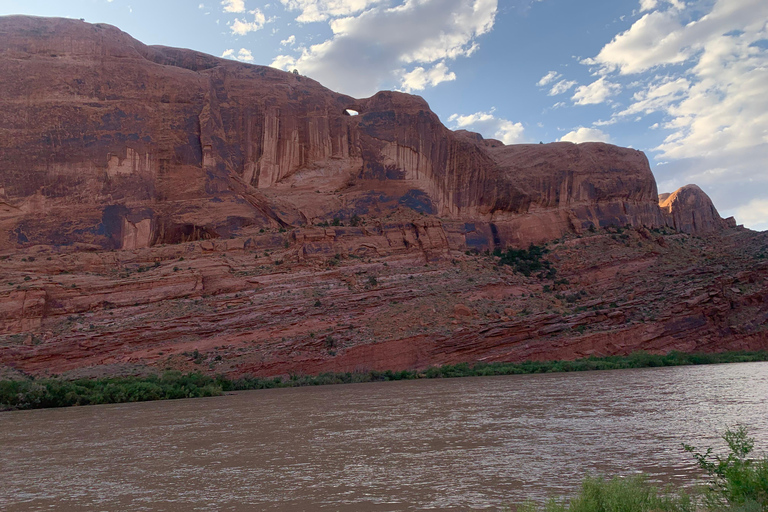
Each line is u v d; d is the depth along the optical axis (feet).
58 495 44.21
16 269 191.83
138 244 221.87
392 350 173.37
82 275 195.00
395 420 76.84
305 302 191.52
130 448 64.49
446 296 204.64
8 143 220.64
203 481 46.65
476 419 74.79
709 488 32.50
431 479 43.60
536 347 182.91
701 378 123.34
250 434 70.54
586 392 102.53
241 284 198.18
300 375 165.37
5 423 94.43
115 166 228.84
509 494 38.06
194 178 239.50
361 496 39.55
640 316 196.85
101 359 165.27
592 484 31.60
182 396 136.77
